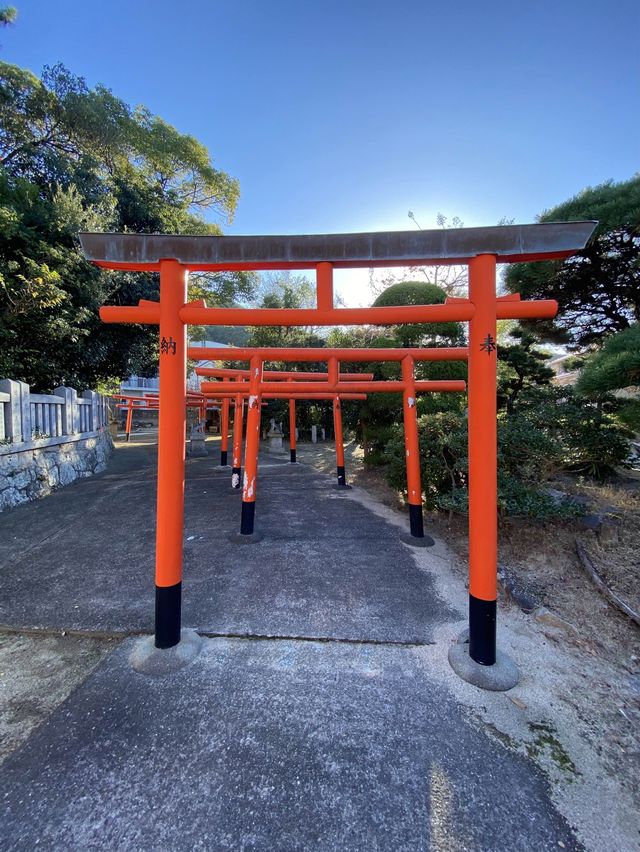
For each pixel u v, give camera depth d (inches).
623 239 157.2
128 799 47.8
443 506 142.9
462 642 77.7
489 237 67.6
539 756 54.4
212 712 61.6
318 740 56.4
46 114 330.0
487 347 68.9
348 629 84.4
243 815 46.1
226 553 127.2
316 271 73.1
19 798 47.8
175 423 73.3
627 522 126.6
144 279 304.3
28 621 87.4
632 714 62.3
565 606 92.9
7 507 177.8
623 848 43.3
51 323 219.3
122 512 174.1
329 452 390.0
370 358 141.6
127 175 380.8
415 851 42.6
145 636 82.4
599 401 157.9
